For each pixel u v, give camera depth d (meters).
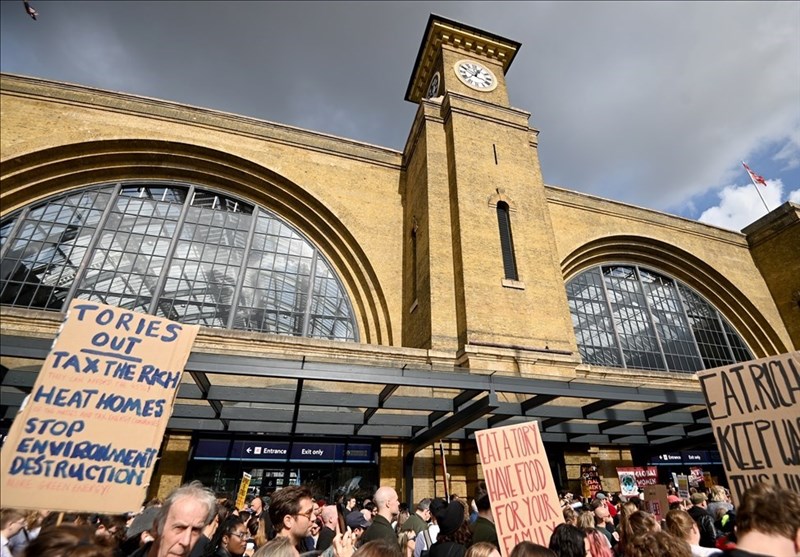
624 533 4.70
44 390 4.17
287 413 11.54
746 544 3.07
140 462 4.27
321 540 6.06
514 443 6.19
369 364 9.26
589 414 11.76
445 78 22.41
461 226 16.61
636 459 17.66
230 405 11.36
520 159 19.78
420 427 12.38
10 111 16.80
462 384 9.46
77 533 2.59
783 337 25.73
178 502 3.40
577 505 10.25
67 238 16.64
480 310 15.19
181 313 16.66
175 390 4.75
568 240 22.92
